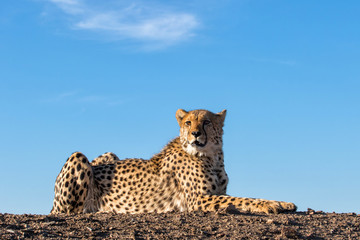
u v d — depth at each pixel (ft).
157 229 28.84
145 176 40.57
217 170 40.22
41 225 28.60
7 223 28.58
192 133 38.27
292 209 34.30
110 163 42.78
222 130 41.68
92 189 40.88
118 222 30.63
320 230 29.71
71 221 30.19
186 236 27.45
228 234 27.91
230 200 35.65
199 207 36.83
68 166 39.93
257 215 33.01
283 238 27.53
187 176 38.88
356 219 33.24
